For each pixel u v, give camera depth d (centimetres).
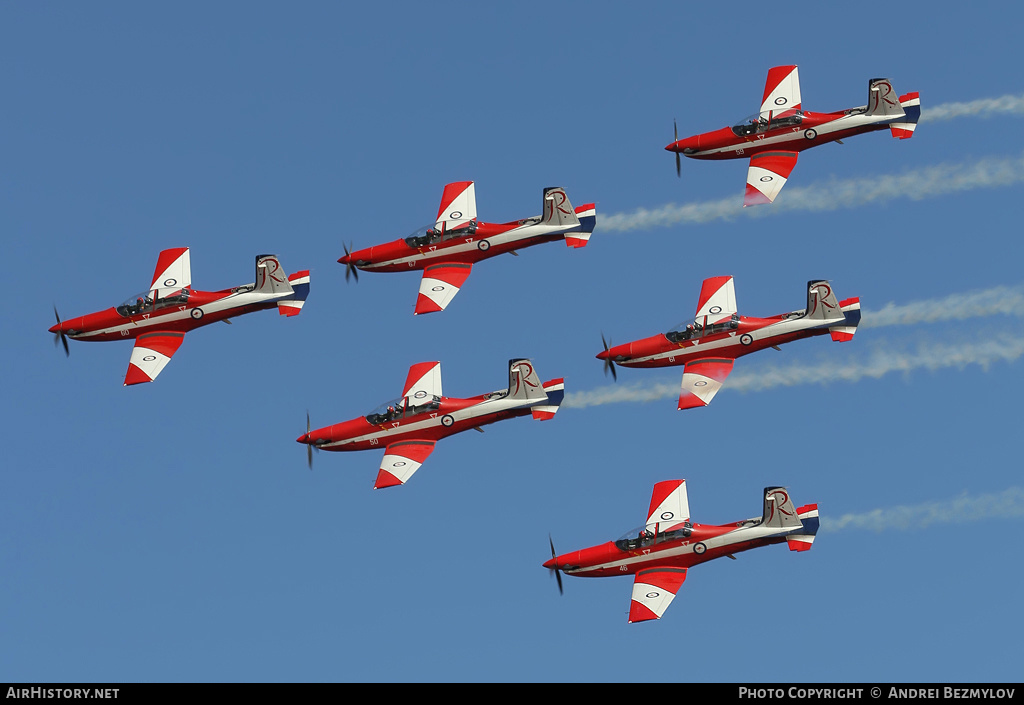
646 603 19675
